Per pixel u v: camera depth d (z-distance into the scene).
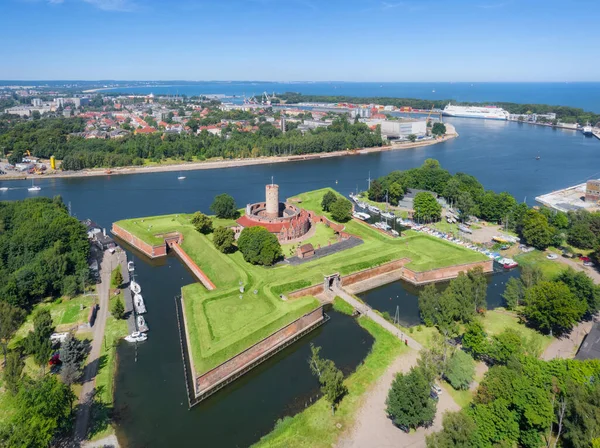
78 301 140.00
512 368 89.75
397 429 87.75
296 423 90.19
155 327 127.50
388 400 89.88
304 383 105.06
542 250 184.50
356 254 167.62
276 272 152.25
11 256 154.88
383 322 128.62
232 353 107.62
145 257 184.25
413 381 87.44
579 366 89.62
